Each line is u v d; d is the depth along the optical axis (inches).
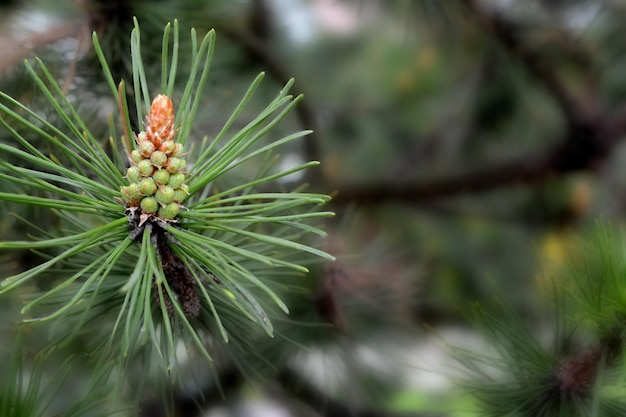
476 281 50.3
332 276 28.2
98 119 26.2
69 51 26.0
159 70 26.0
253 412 34.4
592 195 52.1
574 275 24.0
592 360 24.1
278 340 28.0
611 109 45.6
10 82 25.6
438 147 53.1
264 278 24.3
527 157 47.3
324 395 31.7
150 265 21.3
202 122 27.9
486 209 54.1
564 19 38.5
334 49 51.6
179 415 30.3
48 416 23.7
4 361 25.0
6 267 25.9
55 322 23.2
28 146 21.4
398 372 32.4
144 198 21.6
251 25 40.6
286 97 21.9
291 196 21.8
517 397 25.0
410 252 50.4
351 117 54.4
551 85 41.6
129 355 23.4
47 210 25.6
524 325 25.4
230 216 21.9
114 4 25.8
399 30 49.7
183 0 26.3
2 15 26.9
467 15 36.9
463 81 52.0
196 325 24.1
